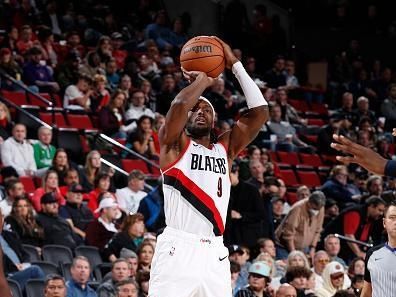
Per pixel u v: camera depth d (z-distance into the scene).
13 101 19.66
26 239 13.96
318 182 21.91
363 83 27.92
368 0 30.88
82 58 22.91
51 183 15.28
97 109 20.06
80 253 14.09
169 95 21.48
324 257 14.48
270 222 15.81
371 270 8.81
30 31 21.86
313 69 28.14
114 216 15.00
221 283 7.77
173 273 7.67
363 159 6.60
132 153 18.00
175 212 7.76
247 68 26.00
